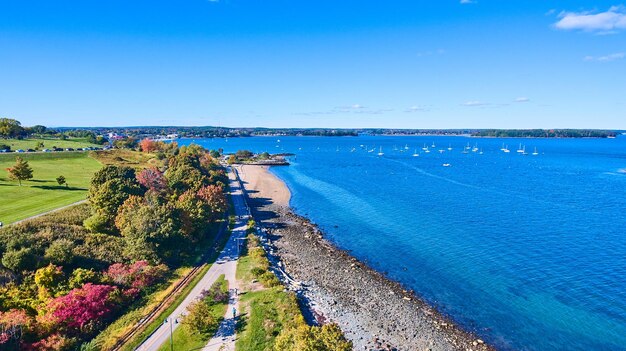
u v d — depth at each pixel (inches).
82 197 3253.0
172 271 2357.3
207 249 2783.0
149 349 1573.6
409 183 6131.9
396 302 2151.8
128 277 2106.3
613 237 3186.5
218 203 3565.5
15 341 1475.1
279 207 4431.6
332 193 5280.5
